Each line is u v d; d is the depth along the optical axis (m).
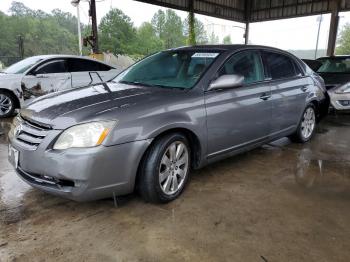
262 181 3.24
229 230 2.35
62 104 2.58
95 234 2.28
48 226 2.37
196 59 3.27
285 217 2.54
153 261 2.00
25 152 2.41
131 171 2.44
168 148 2.66
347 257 2.07
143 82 3.27
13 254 2.04
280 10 17.94
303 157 4.01
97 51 12.07
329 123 6.09
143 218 2.50
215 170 3.53
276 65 3.87
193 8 16.14
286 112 3.96
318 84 4.65
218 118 3.00
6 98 6.19
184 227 2.38
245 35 19.72
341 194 2.98
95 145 2.27
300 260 2.03
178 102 2.72
